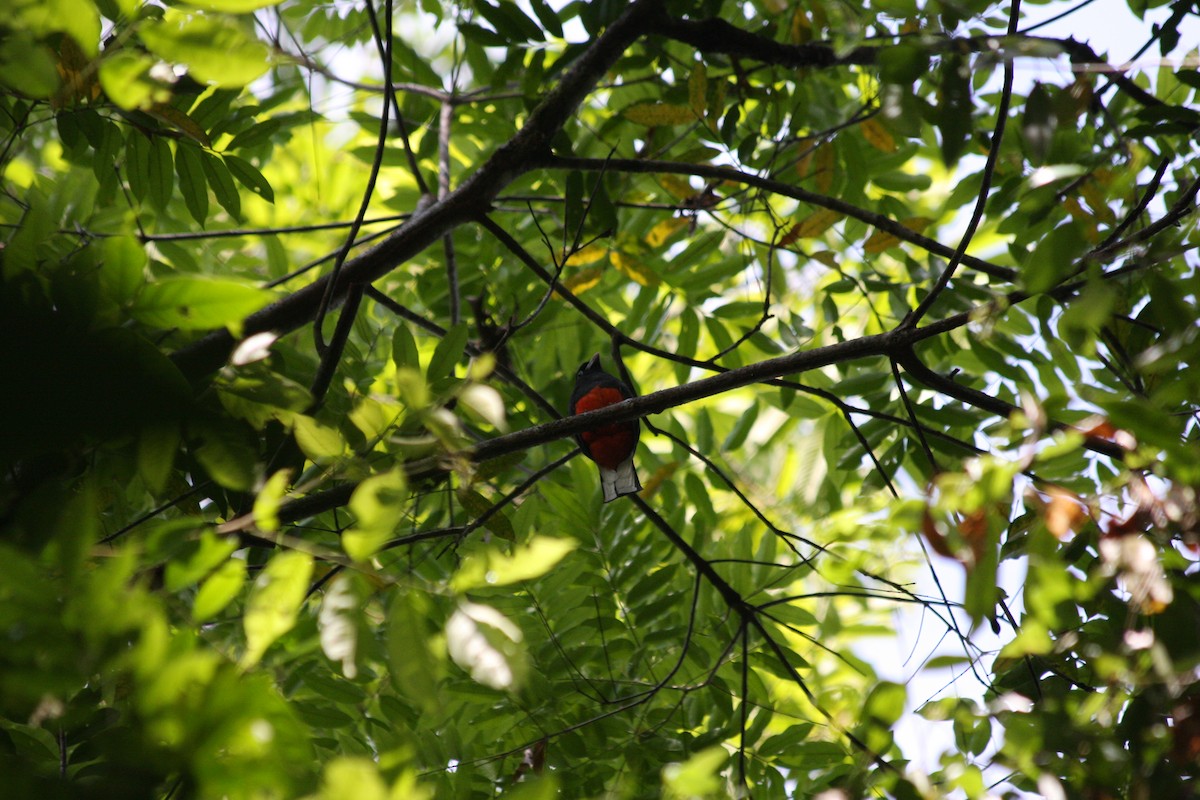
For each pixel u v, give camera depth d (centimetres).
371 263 873
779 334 1145
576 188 934
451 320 1030
